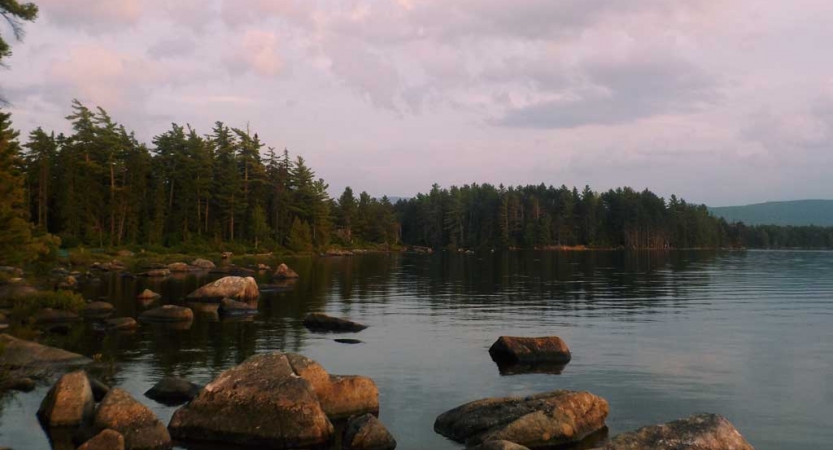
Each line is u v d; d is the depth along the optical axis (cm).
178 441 1123
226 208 9962
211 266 6731
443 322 2644
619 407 1327
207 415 1157
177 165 9575
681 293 4016
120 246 8225
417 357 1867
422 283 4856
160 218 8962
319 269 6844
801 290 4244
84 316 2692
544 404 1158
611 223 16062
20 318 2506
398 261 9156
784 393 1445
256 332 2322
